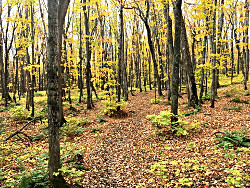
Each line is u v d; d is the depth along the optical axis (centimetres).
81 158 637
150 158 614
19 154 700
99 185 497
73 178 532
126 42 2836
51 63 402
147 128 970
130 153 688
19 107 1303
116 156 680
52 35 400
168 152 632
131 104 1848
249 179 355
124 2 1447
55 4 404
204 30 1178
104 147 780
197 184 393
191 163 496
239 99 1309
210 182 388
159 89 2189
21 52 1609
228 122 829
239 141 562
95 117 1366
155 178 479
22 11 1855
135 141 808
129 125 1084
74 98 2261
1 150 696
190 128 783
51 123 415
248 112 970
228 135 610
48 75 407
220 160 480
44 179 444
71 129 978
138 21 2767
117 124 1122
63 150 698
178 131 746
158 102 1730
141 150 696
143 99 2103
